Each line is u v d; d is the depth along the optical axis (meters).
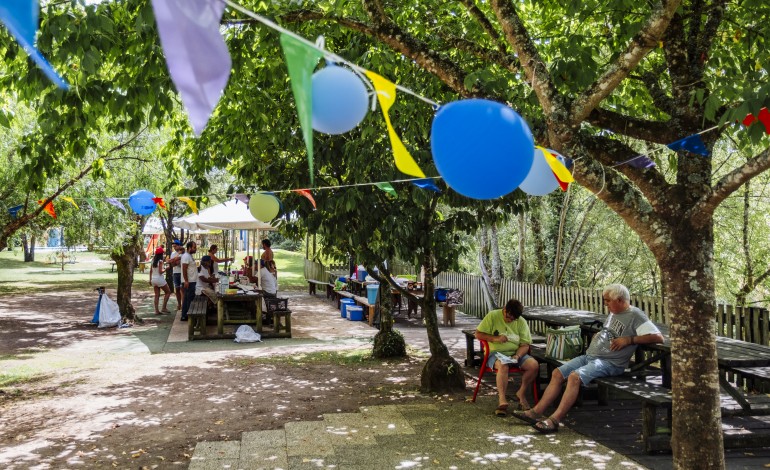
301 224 8.45
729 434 5.79
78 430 6.73
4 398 8.17
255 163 8.82
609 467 5.40
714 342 3.82
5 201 12.86
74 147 6.65
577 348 7.63
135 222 15.38
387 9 7.01
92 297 22.66
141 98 5.55
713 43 6.70
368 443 6.14
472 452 5.84
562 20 7.80
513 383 8.89
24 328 14.91
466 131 2.05
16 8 1.19
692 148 3.68
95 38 5.00
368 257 8.34
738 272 11.76
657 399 5.62
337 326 15.31
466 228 8.39
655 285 13.30
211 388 8.68
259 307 13.54
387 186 5.18
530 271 16.39
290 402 7.87
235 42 6.07
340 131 2.10
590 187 3.77
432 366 8.52
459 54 7.42
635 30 5.76
